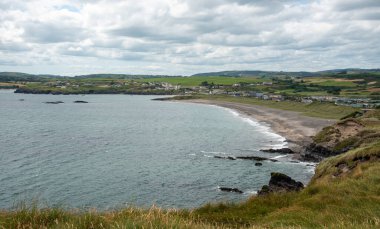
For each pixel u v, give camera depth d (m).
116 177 48.78
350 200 16.50
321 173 34.19
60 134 92.19
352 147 57.91
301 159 60.91
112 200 38.44
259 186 44.94
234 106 196.62
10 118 131.12
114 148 72.38
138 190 42.81
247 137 87.69
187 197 40.28
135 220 9.41
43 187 42.91
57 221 9.70
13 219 9.95
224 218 17.11
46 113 153.62
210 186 44.88
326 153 61.62
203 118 140.12
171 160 60.66
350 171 29.86
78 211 12.00
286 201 19.47
